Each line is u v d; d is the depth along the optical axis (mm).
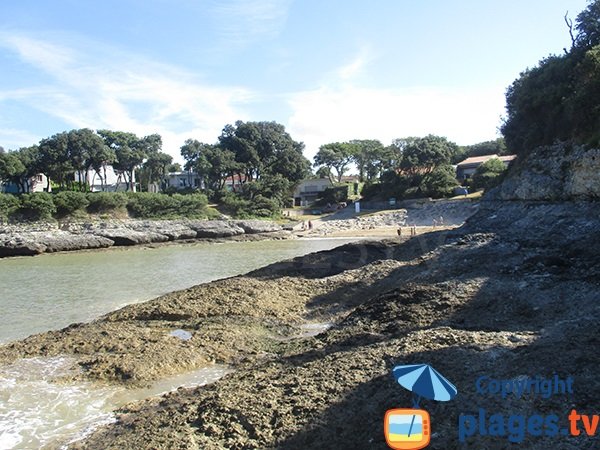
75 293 28156
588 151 28141
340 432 8539
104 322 19047
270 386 10812
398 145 113688
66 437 10445
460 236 31516
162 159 99812
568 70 36406
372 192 93938
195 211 78188
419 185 86000
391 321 16141
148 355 14586
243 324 17938
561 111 34469
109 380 13398
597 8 35906
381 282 22609
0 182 80125
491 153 109500
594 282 16312
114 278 34219
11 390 12828
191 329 17531
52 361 14734
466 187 81188
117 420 11008
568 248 21844
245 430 9109
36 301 25906
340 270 27844
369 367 11047
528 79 40062
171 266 41156
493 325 14438
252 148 100125
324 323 18844
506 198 36906
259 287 22812
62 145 80375
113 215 71438
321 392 10094
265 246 59812
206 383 13203
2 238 53406
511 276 18875
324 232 74062
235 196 90125
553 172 31688
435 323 15242
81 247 58688
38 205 63812
